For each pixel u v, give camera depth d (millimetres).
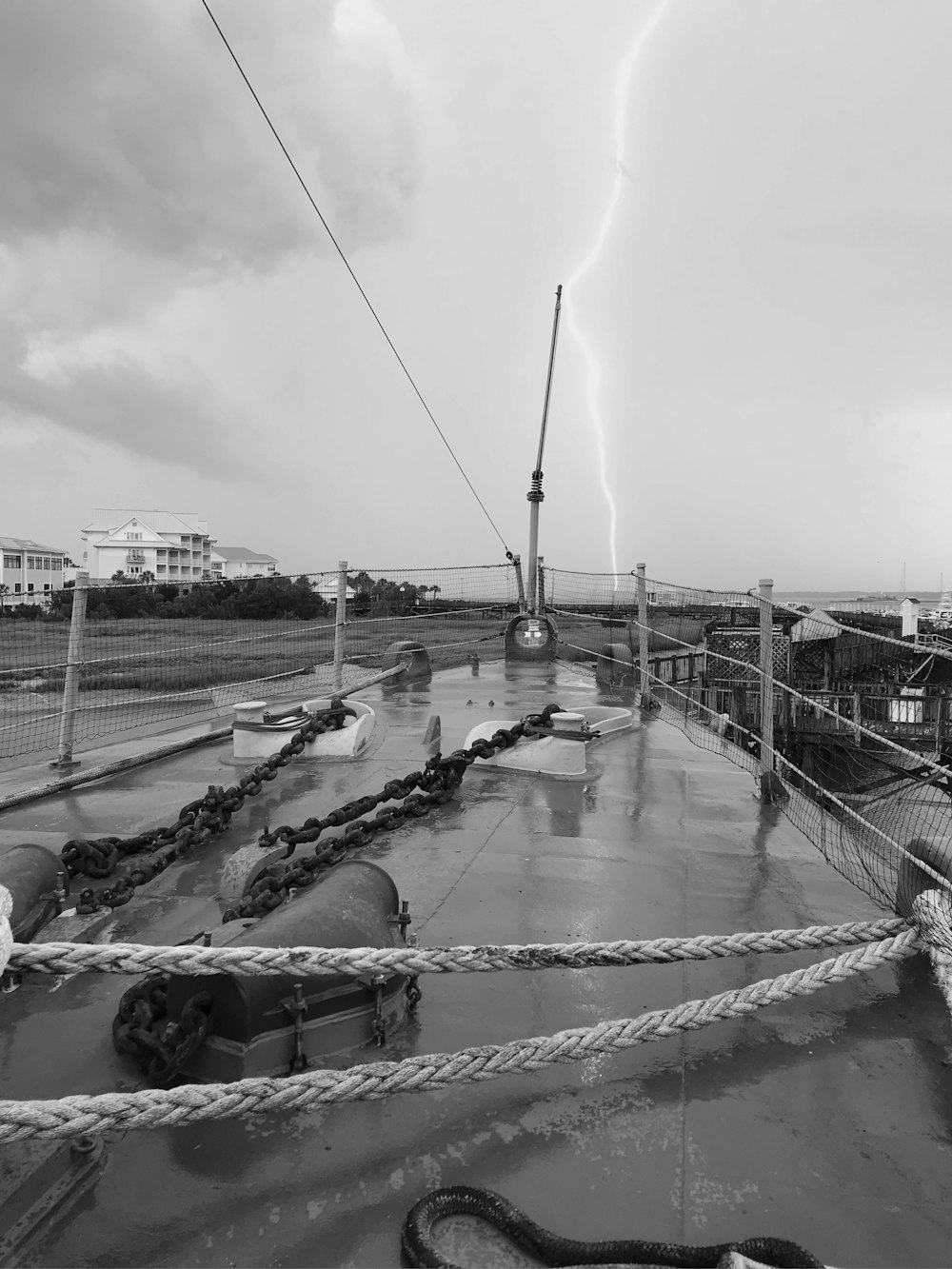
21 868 2934
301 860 3381
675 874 3711
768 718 4969
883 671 24062
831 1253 1631
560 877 3656
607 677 11141
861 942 2867
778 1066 2242
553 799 4949
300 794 5082
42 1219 1669
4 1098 2061
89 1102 1733
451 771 4871
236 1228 1668
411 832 4289
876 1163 1878
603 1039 2152
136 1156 1861
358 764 5879
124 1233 1651
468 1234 1649
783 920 3227
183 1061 2033
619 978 2715
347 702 6840
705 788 5258
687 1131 1978
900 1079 2193
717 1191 1786
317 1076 1912
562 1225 1688
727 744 6797
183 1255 1601
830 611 23547
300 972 2047
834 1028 2434
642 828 4383
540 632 14023
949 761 14445
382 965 2145
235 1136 1932
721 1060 2271
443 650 16281
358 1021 2258
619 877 3666
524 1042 2102
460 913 3250
